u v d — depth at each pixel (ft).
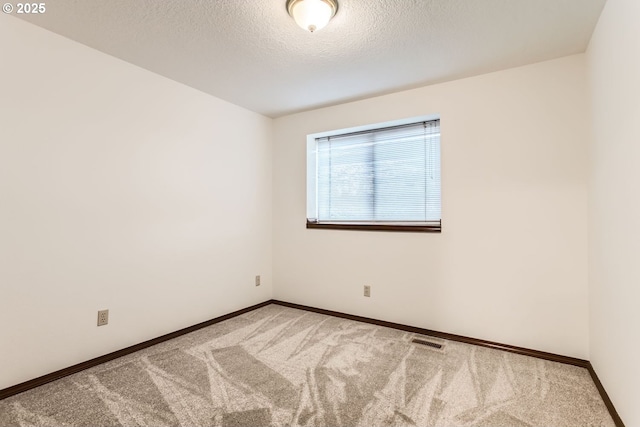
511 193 7.80
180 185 8.90
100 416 5.16
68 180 6.63
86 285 6.91
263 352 7.62
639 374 4.19
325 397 5.72
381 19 5.87
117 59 7.45
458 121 8.49
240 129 10.80
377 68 7.89
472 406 5.47
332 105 10.68
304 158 11.35
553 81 7.36
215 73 8.24
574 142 7.13
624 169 4.72
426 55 7.22
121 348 7.50
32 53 6.11
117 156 7.47
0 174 5.73
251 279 11.21
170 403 5.52
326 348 7.85
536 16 5.79
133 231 7.79
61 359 6.49
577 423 5.04
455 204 8.51
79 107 6.79
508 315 7.82
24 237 6.02
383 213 10.32
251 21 5.95
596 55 6.12
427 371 6.68
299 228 11.47
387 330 9.12
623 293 4.80
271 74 8.26
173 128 8.70
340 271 10.51
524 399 5.68
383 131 10.36
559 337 7.25
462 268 8.41
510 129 7.82
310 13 5.28
